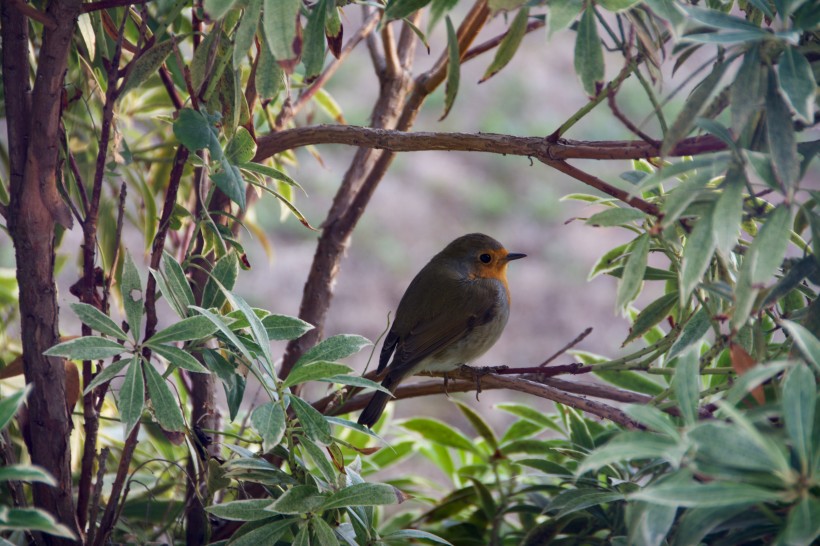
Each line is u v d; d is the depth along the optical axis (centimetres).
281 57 315
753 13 388
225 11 319
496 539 512
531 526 550
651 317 455
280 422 349
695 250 316
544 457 560
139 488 547
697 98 305
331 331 1573
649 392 552
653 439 280
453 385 520
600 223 364
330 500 365
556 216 1923
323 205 1839
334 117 662
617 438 281
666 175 305
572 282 1758
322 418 363
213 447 506
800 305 427
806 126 355
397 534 404
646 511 292
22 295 387
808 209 343
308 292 579
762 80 308
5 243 1534
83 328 418
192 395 511
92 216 405
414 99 575
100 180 402
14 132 384
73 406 410
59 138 400
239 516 368
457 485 643
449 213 1900
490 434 549
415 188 1955
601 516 466
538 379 472
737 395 274
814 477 260
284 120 564
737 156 309
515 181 2019
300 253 1739
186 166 568
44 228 383
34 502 404
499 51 382
